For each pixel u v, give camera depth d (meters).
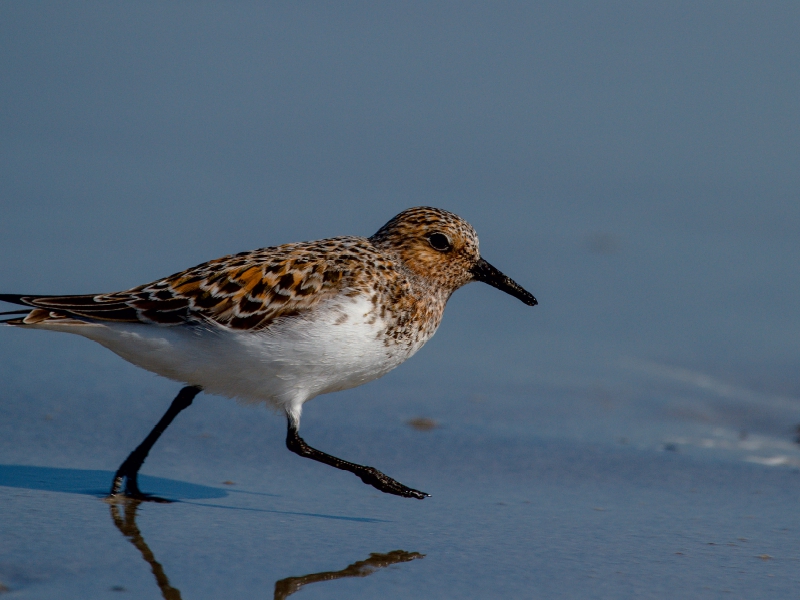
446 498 9.55
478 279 10.41
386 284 9.36
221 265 9.20
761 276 17.12
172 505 8.96
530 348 14.55
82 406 11.66
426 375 13.49
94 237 16.39
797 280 17.00
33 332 13.98
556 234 18.25
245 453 10.68
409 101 22.20
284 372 9.08
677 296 16.36
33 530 8.10
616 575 7.76
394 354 9.50
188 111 21.38
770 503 9.65
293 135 20.86
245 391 9.25
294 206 18.08
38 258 15.45
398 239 10.03
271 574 7.53
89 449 10.40
